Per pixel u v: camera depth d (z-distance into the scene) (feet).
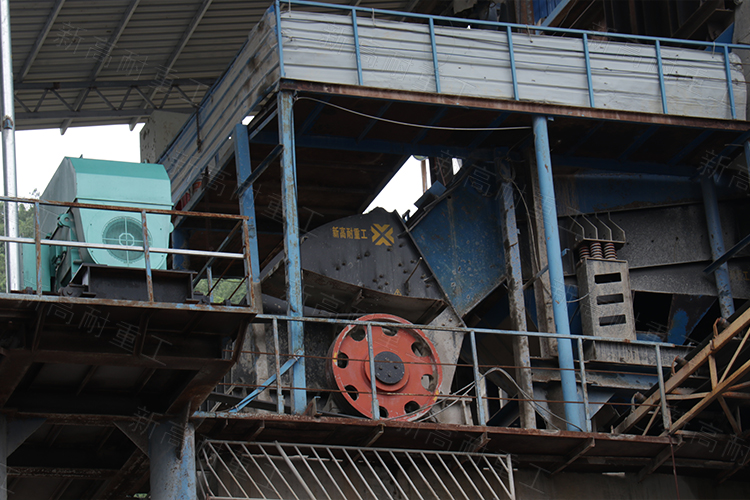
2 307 39.19
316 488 51.83
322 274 62.23
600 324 65.16
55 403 45.11
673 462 55.21
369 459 53.42
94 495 55.77
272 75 57.21
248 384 53.57
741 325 52.85
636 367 64.90
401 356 57.00
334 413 54.39
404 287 63.77
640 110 63.67
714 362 54.90
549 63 62.80
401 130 63.67
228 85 63.62
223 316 42.14
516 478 56.59
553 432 53.11
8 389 42.29
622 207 70.69
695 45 72.54
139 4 91.45
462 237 66.74
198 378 43.96
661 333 69.56
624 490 58.49
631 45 65.16
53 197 52.06
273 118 60.90
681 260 70.79
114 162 50.70
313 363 58.65
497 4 86.53
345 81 57.88
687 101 65.00
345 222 63.93
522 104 61.21
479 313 68.95
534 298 67.92
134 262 48.37
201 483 48.34
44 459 51.16
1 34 57.21
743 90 66.74
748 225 72.28
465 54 61.16
